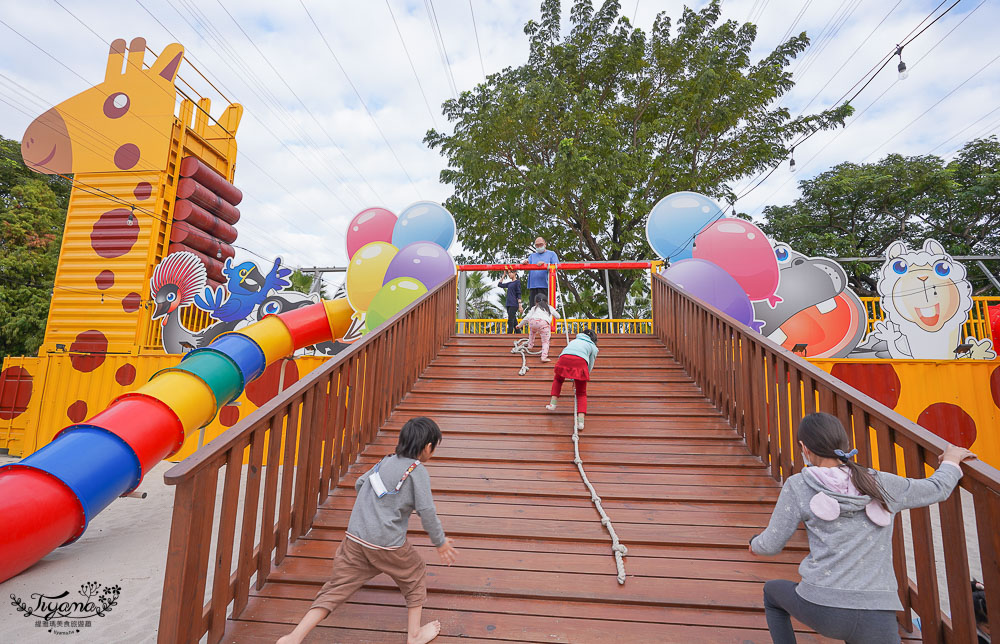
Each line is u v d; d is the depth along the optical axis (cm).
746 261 759
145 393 492
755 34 1786
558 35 1947
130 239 1266
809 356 813
